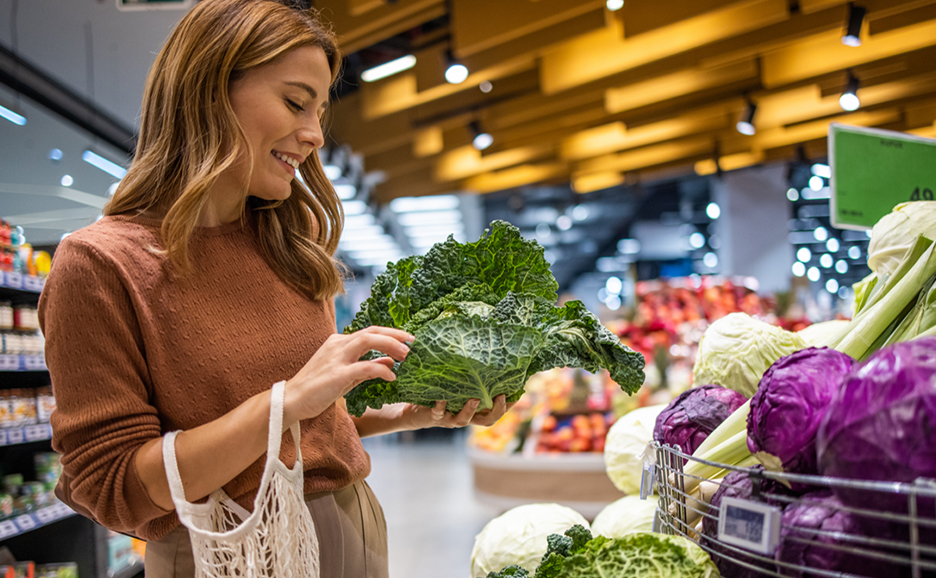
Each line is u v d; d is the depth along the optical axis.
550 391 6.02
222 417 1.03
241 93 1.14
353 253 15.32
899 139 1.78
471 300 1.21
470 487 7.50
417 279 1.22
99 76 5.21
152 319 1.08
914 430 0.62
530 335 1.06
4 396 3.10
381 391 1.15
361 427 1.55
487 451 5.41
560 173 9.77
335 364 1.00
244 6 1.16
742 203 11.95
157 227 1.15
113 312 1.04
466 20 5.30
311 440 1.24
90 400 1.00
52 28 4.51
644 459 1.09
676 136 8.26
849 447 0.67
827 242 12.56
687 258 17.44
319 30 1.23
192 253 1.17
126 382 1.03
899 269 1.02
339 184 9.29
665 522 0.99
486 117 7.19
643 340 6.01
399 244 14.48
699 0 4.86
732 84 6.69
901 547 0.60
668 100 7.04
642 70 6.05
